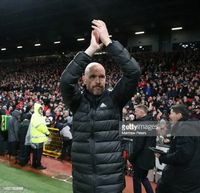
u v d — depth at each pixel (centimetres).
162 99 1450
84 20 2572
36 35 3350
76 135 248
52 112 1407
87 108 245
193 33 2714
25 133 912
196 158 364
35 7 2548
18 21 2962
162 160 383
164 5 2056
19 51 4406
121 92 243
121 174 241
